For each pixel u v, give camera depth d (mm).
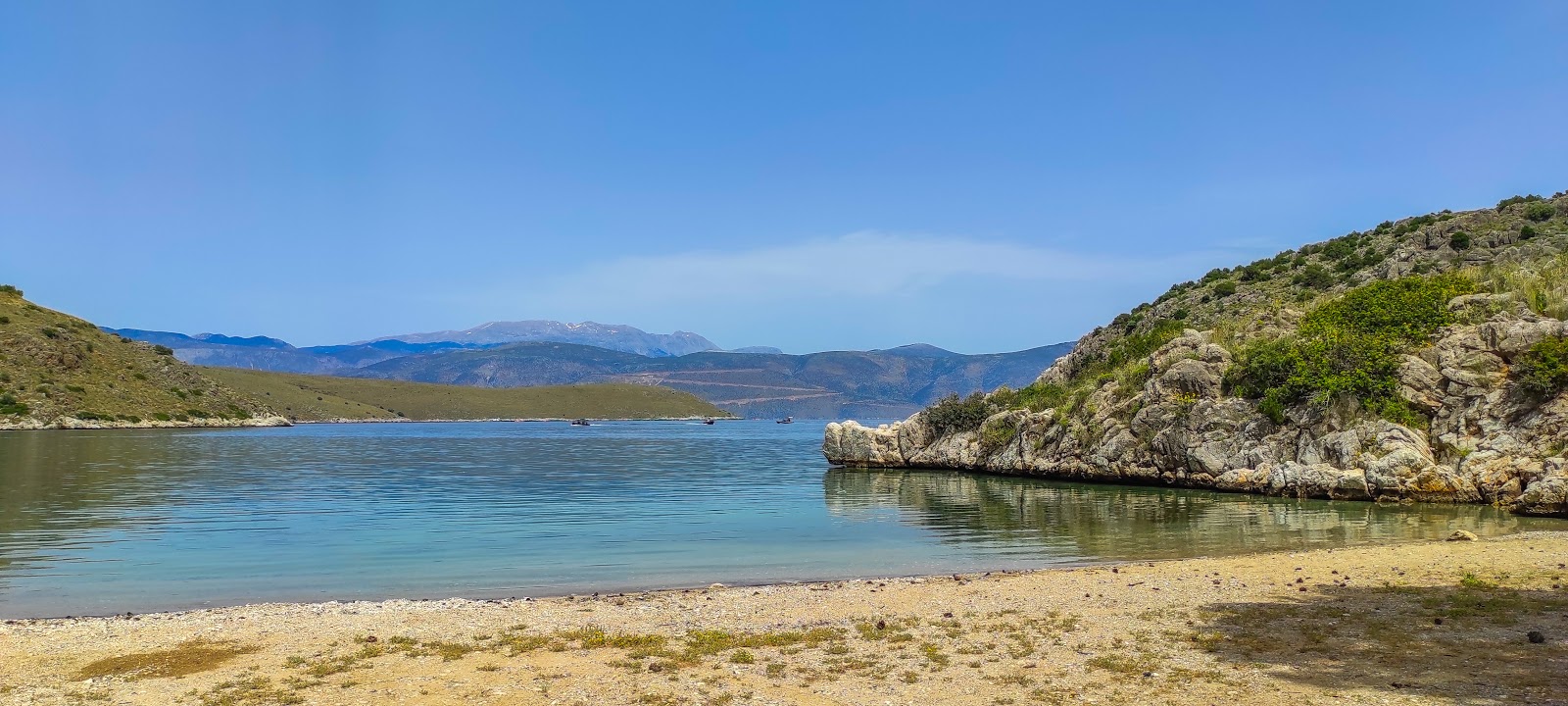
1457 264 70750
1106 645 15656
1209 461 51625
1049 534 34406
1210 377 54469
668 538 34156
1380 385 46188
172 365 190750
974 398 79312
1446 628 15789
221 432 146875
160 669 14742
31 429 134000
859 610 19391
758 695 13125
